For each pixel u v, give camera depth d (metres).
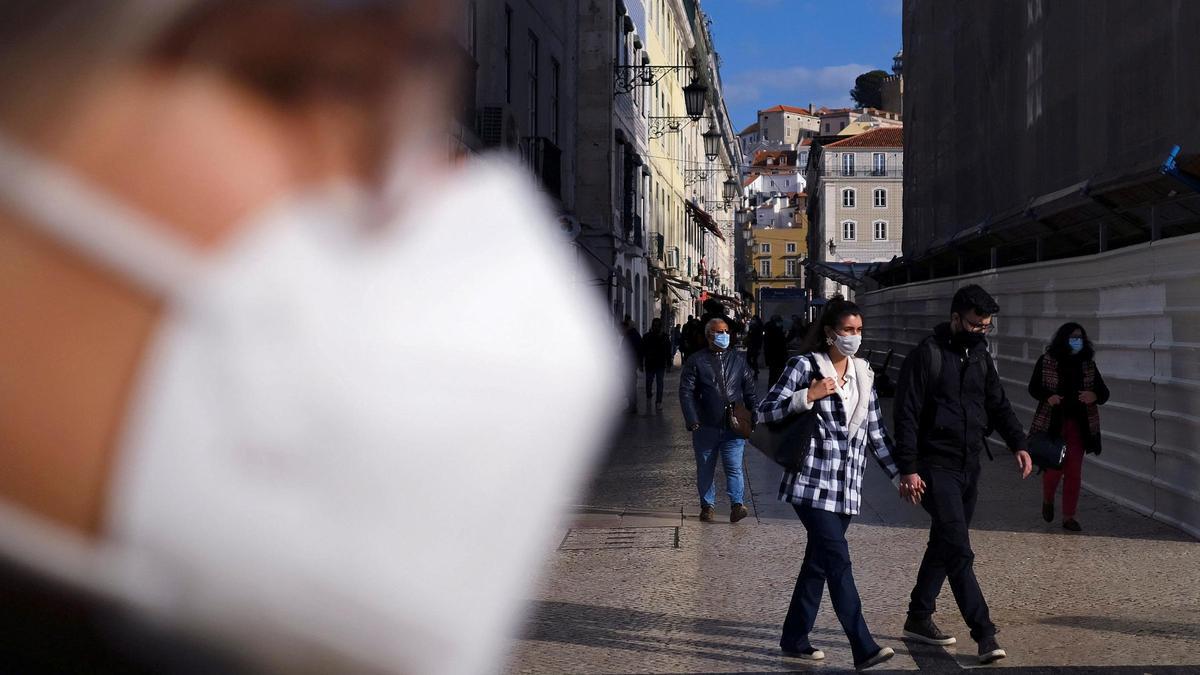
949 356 6.12
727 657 5.97
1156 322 10.12
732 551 8.71
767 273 160.00
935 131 23.81
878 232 99.69
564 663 5.83
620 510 10.64
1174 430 9.56
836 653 6.07
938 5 23.30
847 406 5.91
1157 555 8.43
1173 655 5.89
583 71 31.48
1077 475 9.48
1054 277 13.46
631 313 37.88
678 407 25.42
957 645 6.20
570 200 25.47
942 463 6.06
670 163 55.12
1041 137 15.91
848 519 5.95
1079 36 14.10
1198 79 10.52
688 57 64.81
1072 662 5.82
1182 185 10.75
